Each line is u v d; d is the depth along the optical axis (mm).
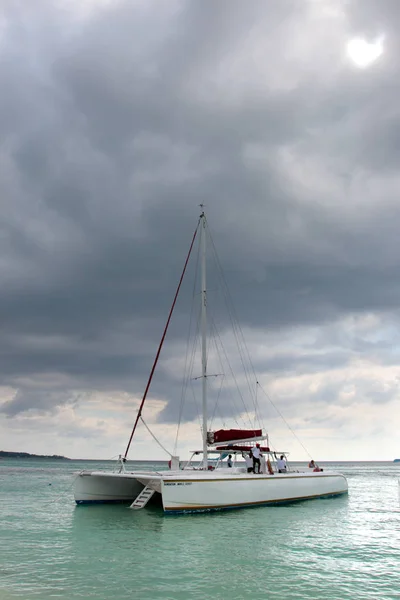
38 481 39500
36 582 7645
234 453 18062
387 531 13312
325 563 9172
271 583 7770
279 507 16734
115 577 7961
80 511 15453
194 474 14883
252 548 10273
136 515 14602
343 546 10844
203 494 14406
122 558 9273
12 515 15453
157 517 14164
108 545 10438
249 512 15188
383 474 73000
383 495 27812
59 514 15555
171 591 7254
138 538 11188
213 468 17562
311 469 22797
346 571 8625
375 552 10312
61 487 31562
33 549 10078
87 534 11727
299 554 9859
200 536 11453
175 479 13898
